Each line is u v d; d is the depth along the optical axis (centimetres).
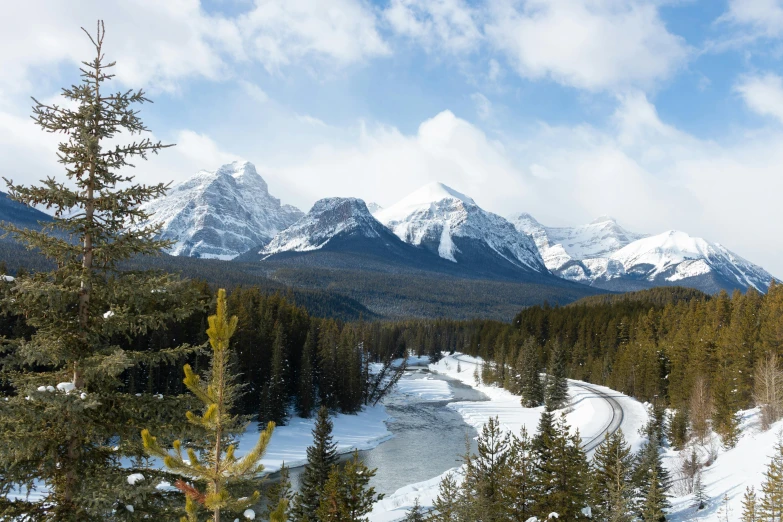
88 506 1010
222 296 888
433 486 4734
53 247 1069
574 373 13350
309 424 7244
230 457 830
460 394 12056
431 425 8344
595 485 3231
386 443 7044
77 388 1025
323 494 2934
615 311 15462
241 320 6881
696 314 11525
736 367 7356
